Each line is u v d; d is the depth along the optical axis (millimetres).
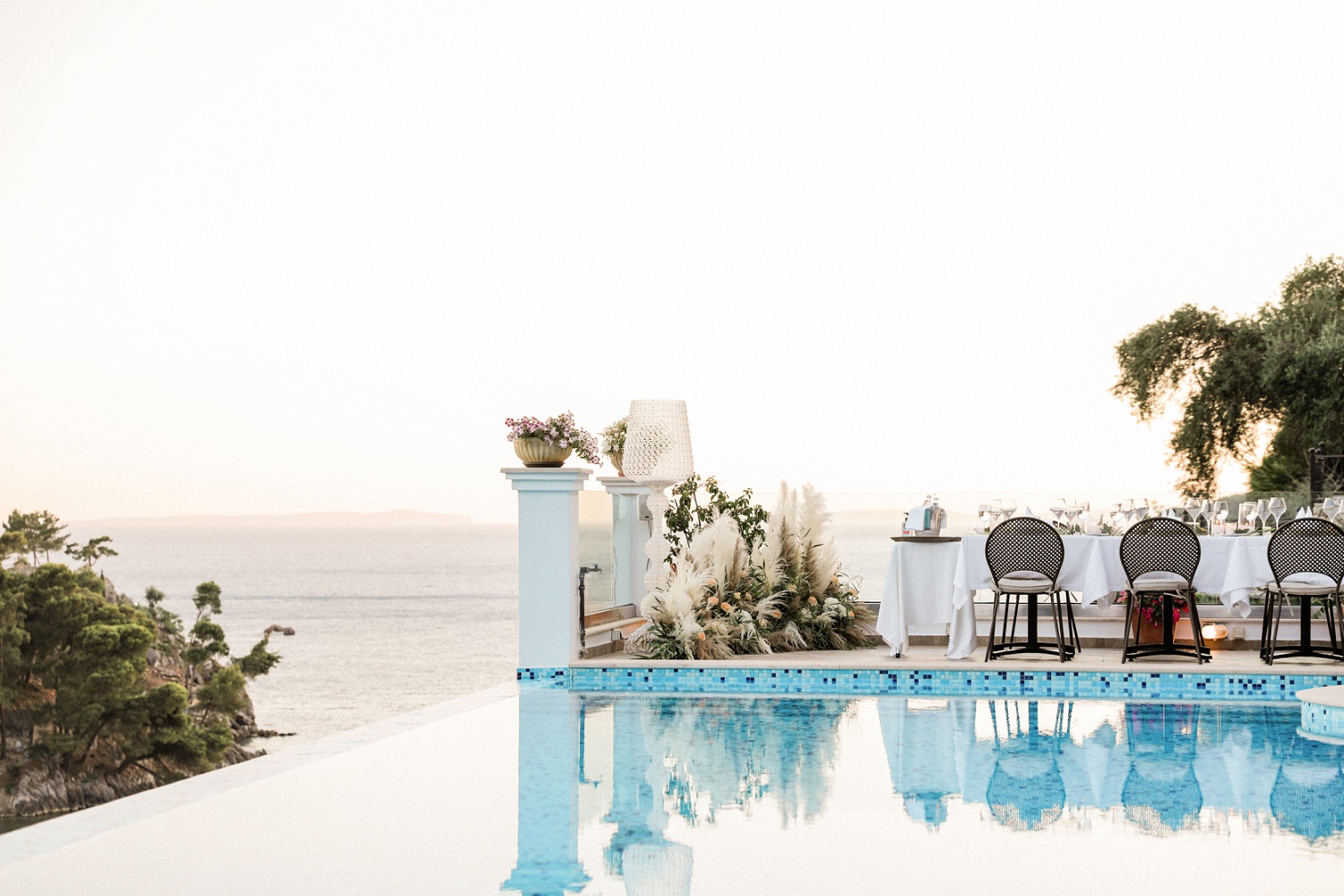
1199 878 3537
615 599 9703
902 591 8539
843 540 10266
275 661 44938
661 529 9000
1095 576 8195
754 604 9062
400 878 3596
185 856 3854
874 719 6645
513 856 3842
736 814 4375
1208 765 5270
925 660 8312
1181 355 24750
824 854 3840
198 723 41656
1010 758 5445
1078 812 4402
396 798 4691
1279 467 23188
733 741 5930
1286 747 5719
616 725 6473
